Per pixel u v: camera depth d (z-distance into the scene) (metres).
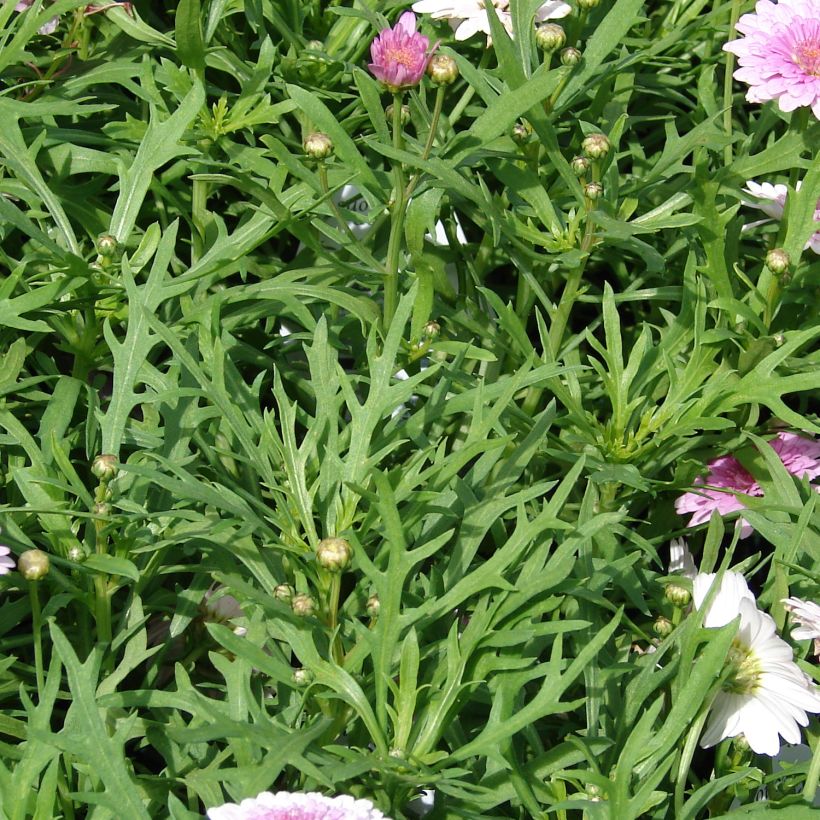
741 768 0.63
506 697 0.59
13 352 0.68
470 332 0.75
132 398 0.65
